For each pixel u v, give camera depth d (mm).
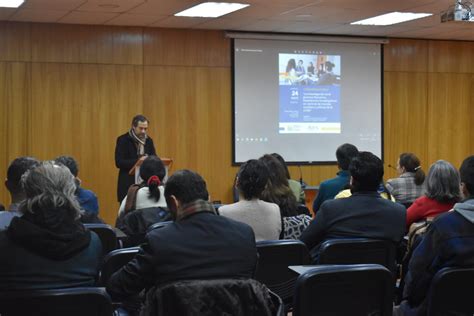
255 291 2240
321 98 9703
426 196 3969
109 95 8734
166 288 2186
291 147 9602
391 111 10109
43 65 8445
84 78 8625
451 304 2682
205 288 2176
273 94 9484
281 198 3943
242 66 9328
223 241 2283
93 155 8680
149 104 8930
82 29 8594
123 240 4051
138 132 7383
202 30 9141
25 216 2264
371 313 2486
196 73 9141
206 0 7035
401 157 5547
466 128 10578
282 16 8141
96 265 2369
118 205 8789
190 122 9141
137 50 8852
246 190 3516
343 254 3230
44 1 7043
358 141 9922
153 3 7195
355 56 9859
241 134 9367
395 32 9562
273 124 9500
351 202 3459
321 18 8320
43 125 8469
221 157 9297
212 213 2361
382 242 3311
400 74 10148
